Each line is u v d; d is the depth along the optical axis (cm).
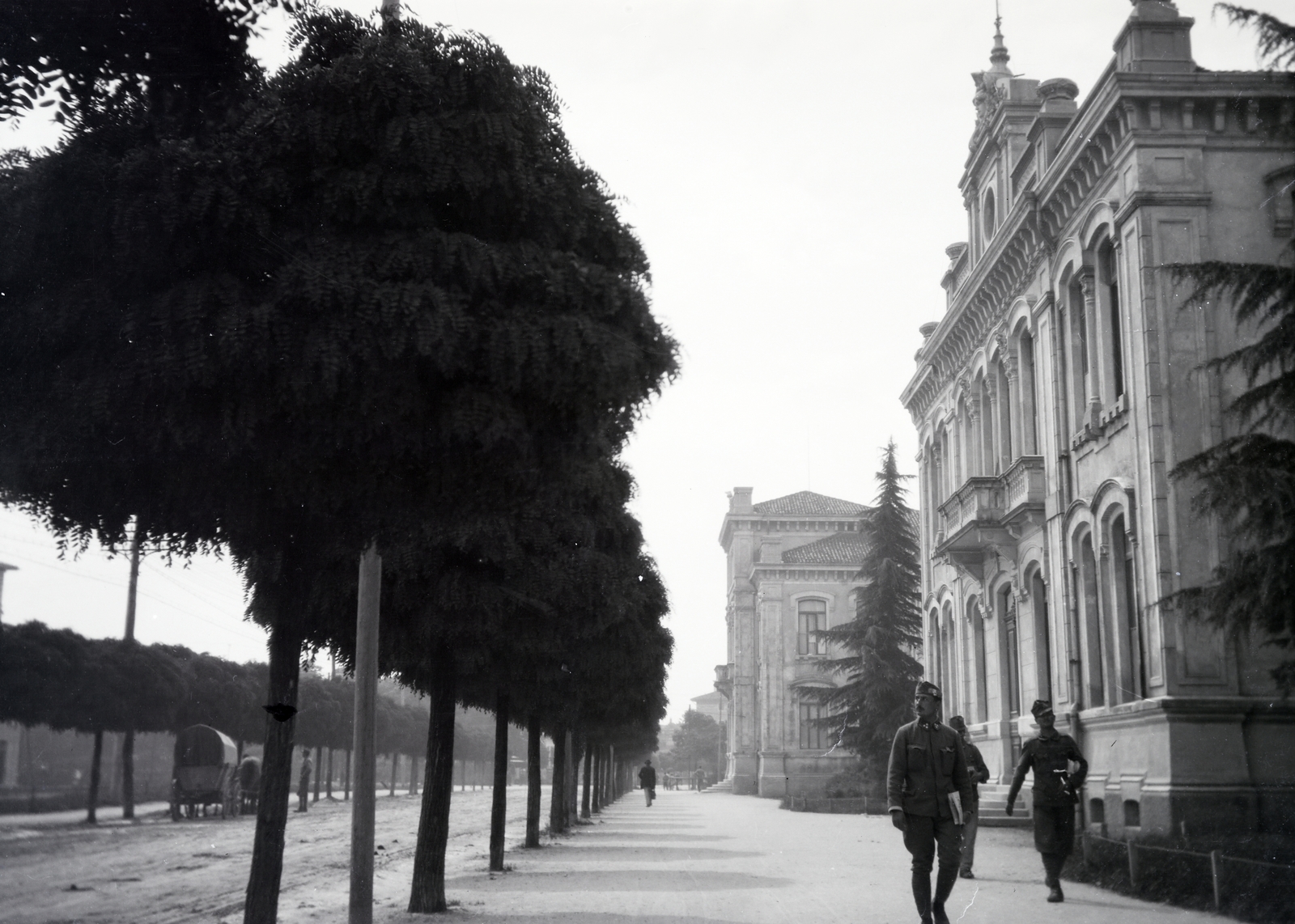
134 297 712
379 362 698
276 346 684
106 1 693
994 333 3105
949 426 3650
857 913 1272
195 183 695
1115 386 2352
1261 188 2145
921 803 1059
